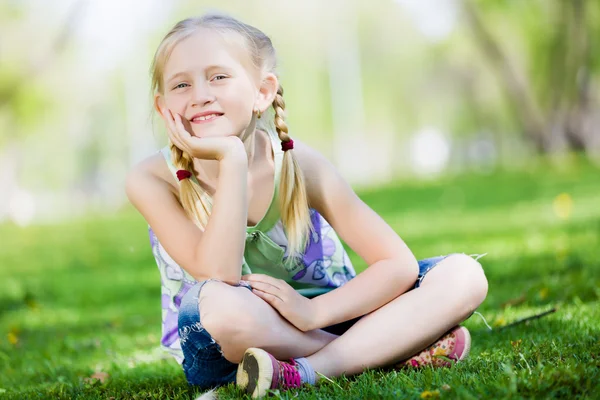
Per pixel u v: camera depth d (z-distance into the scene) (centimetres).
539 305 598
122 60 4278
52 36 3177
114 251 1622
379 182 3039
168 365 520
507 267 845
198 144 384
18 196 4766
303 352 376
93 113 4694
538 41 3359
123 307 928
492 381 331
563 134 3494
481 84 5088
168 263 428
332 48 4528
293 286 425
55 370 530
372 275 393
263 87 411
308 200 413
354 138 4609
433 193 2117
